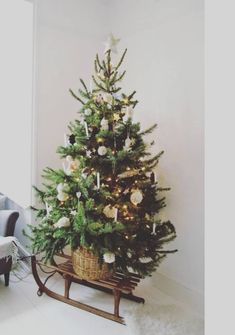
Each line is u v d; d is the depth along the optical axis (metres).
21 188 2.96
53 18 2.82
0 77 3.28
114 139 2.14
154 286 2.69
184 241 2.47
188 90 2.38
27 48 2.79
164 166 2.61
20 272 2.81
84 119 2.20
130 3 2.89
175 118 2.50
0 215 2.66
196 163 2.35
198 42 2.29
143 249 2.09
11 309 2.22
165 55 2.56
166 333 1.96
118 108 2.20
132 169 2.17
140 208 2.24
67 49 2.94
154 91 2.68
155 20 2.64
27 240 2.88
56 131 2.93
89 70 3.10
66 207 2.13
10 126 3.15
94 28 3.10
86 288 2.55
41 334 1.96
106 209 2.03
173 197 2.54
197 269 2.38
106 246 1.92
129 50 2.93
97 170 2.09
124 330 2.02
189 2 2.34
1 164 3.32
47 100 2.85
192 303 2.39
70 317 2.15
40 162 2.85
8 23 3.06
